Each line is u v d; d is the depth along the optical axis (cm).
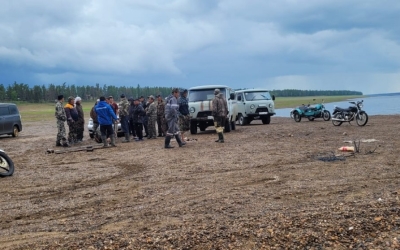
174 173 871
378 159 912
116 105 1962
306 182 705
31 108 9712
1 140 2164
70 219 560
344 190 627
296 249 385
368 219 442
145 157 1155
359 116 2028
